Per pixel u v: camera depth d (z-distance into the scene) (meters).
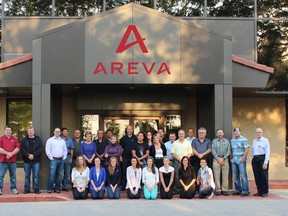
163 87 14.95
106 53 13.52
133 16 13.60
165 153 13.23
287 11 16.88
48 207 10.61
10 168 12.75
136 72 13.52
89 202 11.45
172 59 13.59
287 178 17.28
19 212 9.94
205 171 12.44
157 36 13.60
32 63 13.74
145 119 16.48
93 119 16.48
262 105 17.41
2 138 12.73
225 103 13.59
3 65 14.01
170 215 9.53
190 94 16.86
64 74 13.45
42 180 13.31
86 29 13.52
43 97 13.42
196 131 17.14
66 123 17.05
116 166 12.41
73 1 16.58
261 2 16.89
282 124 17.41
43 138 13.36
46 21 16.44
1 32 16.39
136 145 13.20
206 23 16.64
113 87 15.01
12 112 17.06
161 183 12.22
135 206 10.73
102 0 16.56
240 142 12.85
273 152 17.31
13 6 16.47
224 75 13.62
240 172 12.80
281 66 16.73
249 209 10.27
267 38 16.80
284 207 10.55
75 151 14.08
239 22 16.69
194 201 11.59
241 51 16.66
